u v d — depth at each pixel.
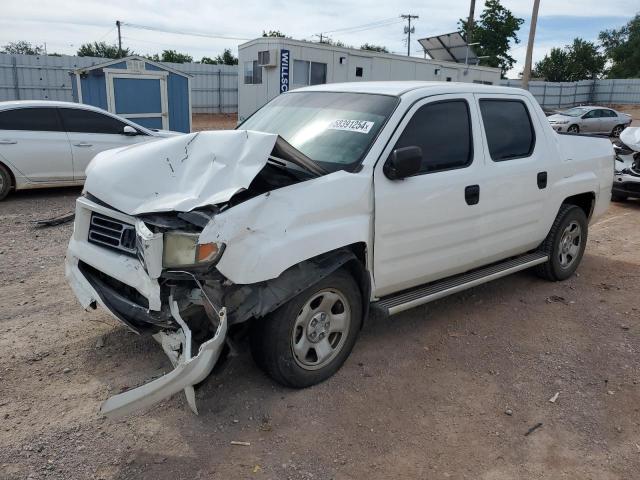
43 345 3.89
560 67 65.94
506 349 4.20
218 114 37.03
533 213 4.95
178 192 3.11
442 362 3.96
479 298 5.17
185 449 2.93
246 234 2.95
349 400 3.42
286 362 3.31
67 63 29.25
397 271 3.88
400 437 3.12
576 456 3.04
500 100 4.69
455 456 2.99
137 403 2.70
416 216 3.86
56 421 3.09
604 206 5.99
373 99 4.10
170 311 3.03
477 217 4.35
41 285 5.02
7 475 2.68
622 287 5.62
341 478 2.78
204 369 2.82
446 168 4.12
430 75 24.91
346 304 3.58
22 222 7.36
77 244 3.55
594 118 26.19
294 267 3.28
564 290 5.47
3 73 27.88
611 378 3.85
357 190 3.50
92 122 9.32
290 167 3.61
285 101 4.71
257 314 3.06
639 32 66.38
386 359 3.95
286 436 3.06
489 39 47.16
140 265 3.11
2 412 3.14
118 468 2.78
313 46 20.69
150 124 14.89
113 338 4.01
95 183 3.38
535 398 3.57
